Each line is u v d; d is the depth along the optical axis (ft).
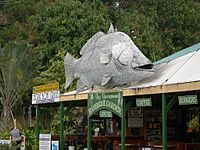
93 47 53.36
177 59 50.03
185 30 152.15
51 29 119.55
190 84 39.24
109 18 134.72
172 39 149.48
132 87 46.68
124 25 132.05
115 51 49.24
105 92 49.96
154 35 136.36
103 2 158.40
